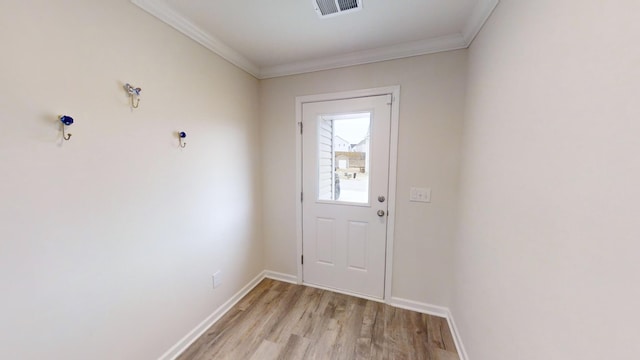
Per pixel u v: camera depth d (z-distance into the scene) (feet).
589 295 1.96
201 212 5.84
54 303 3.35
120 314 4.17
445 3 4.61
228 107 6.64
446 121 6.14
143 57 4.37
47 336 3.30
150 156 4.58
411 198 6.61
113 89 3.93
